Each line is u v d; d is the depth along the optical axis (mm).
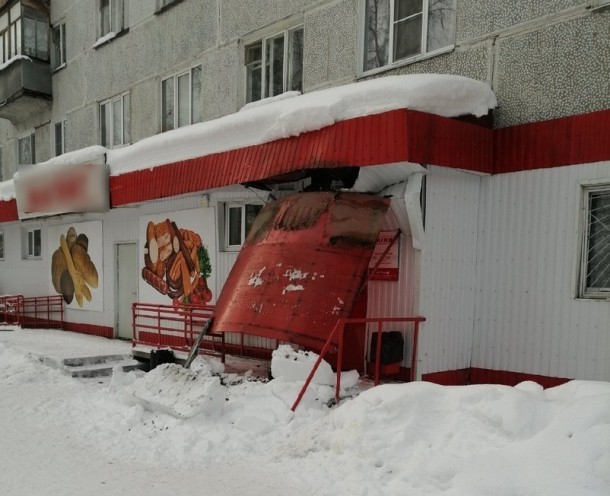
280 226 6512
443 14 6789
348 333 6668
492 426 3973
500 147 6117
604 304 5375
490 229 6227
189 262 9539
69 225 12945
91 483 4102
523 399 4016
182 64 10844
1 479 4191
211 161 7684
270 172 6656
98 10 13469
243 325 5961
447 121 5637
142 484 4074
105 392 6711
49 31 15391
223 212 9070
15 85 15195
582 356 5512
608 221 5500
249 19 9359
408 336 6070
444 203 6012
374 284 6461
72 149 14555
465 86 5738
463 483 3465
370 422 4406
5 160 17953
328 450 4449
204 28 10289
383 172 6051
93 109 13594
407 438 4160
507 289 6090
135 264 11086
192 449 4742
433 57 6762
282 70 9086
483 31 6273
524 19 5934
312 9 8242
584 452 3270
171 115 11391
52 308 13633
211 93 10164
